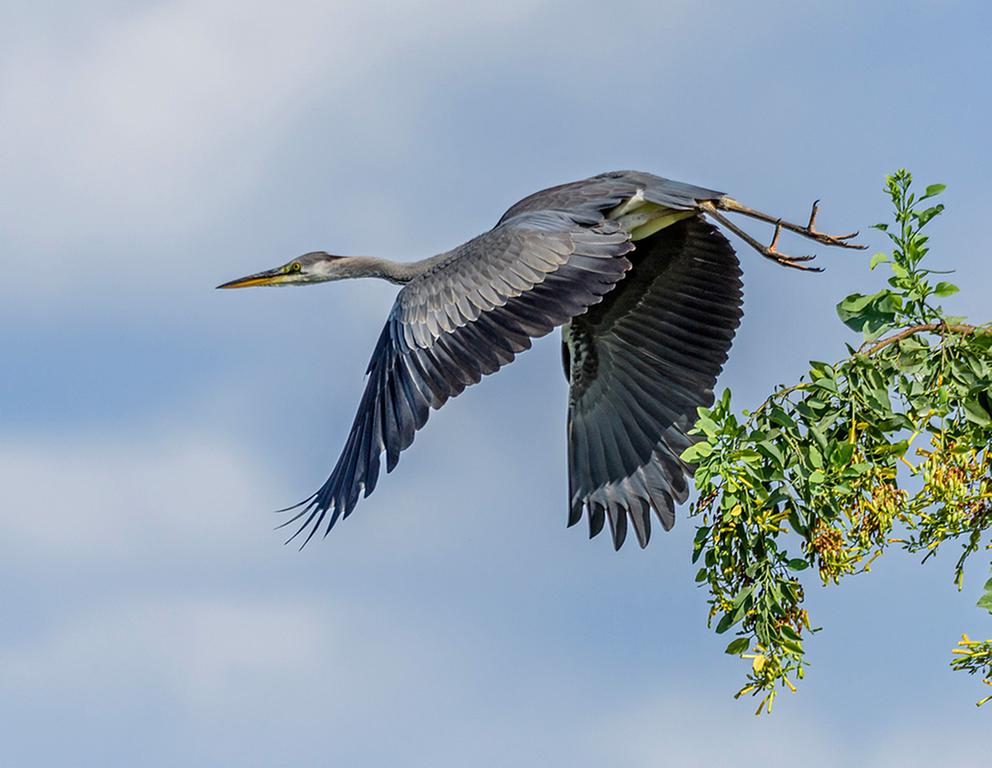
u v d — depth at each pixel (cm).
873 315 1024
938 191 1007
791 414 982
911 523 963
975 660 912
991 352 991
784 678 974
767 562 973
